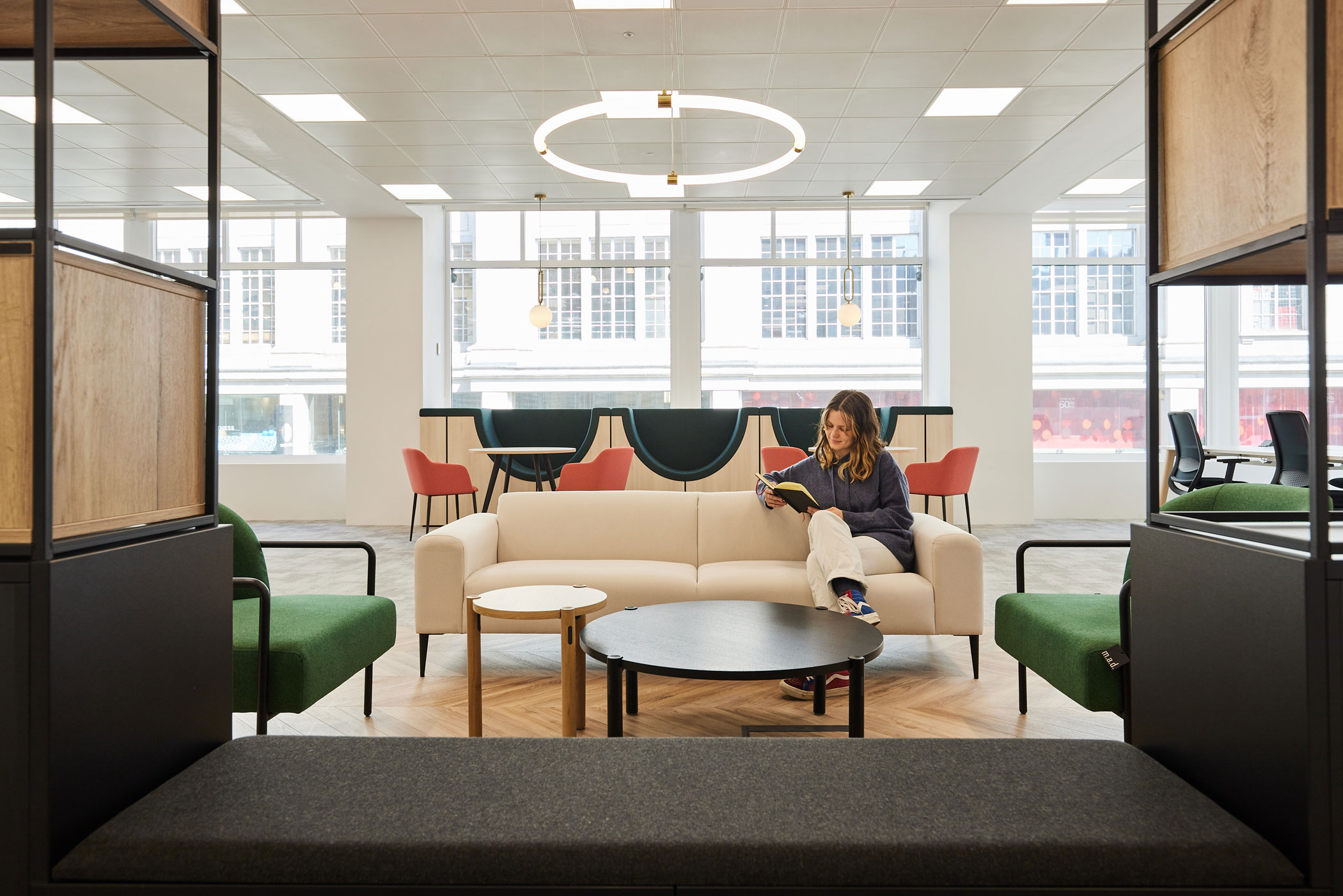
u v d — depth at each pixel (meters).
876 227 9.95
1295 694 1.11
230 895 1.12
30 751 1.12
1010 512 9.05
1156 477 1.55
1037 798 1.26
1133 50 5.33
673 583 3.35
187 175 8.04
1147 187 1.58
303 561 6.52
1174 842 1.14
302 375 9.83
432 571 3.29
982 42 5.23
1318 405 1.11
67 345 1.23
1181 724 1.38
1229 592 1.26
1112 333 9.86
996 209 8.97
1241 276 1.54
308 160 7.30
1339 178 1.13
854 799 1.25
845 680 3.16
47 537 1.15
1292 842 1.12
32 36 1.50
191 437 1.59
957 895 1.11
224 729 1.58
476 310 9.95
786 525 3.80
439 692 3.16
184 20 1.47
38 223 1.16
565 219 9.95
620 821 1.18
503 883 1.12
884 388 9.98
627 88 5.89
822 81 5.80
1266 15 1.25
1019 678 2.90
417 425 9.01
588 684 3.29
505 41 5.18
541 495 3.91
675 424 8.73
